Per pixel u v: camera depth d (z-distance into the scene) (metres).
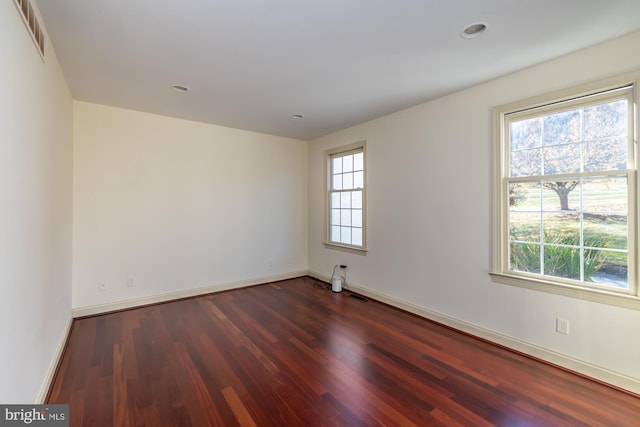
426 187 3.42
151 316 3.47
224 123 4.29
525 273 2.68
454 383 2.20
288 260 5.25
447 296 3.23
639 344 2.06
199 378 2.24
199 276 4.28
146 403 1.96
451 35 2.07
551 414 1.87
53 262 2.33
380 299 4.00
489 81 2.83
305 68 2.57
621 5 1.74
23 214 1.58
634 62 2.05
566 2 1.72
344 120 4.12
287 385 2.17
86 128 3.43
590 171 2.30
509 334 2.73
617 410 1.91
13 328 1.44
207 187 4.32
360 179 4.43
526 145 2.67
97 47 2.23
